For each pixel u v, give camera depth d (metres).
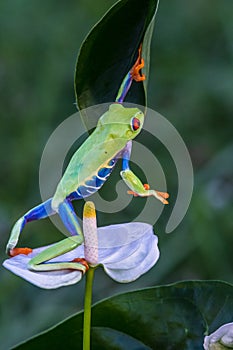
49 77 6.93
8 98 7.40
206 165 6.11
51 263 1.72
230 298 1.96
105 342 1.99
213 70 6.84
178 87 6.86
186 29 7.27
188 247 5.34
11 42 7.52
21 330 5.15
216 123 6.68
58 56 7.19
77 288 5.46
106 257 1.79
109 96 1.73
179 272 5.45
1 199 6.30
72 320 1.95
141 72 1.71
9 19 7.57
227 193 5.70
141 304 1.98
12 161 6.59
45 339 1.95
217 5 7.19
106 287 5.48
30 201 6.18
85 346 1.76
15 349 1.95
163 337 1.98
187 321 1.97
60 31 7.35
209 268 5.29
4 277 5.55
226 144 6.54
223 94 6.68
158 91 6.89
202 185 5.68
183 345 1.97
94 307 1.97
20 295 5.48
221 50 7.14
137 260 1.79
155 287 1.97
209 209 5.33
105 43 1.67
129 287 5.38
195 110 6.71
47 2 7.57
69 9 7.54
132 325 1.98
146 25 1.63
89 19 7.41
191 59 7.02
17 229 1.72
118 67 1.71
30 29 7.49
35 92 7.02
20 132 6.96
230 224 5.43
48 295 5.47
